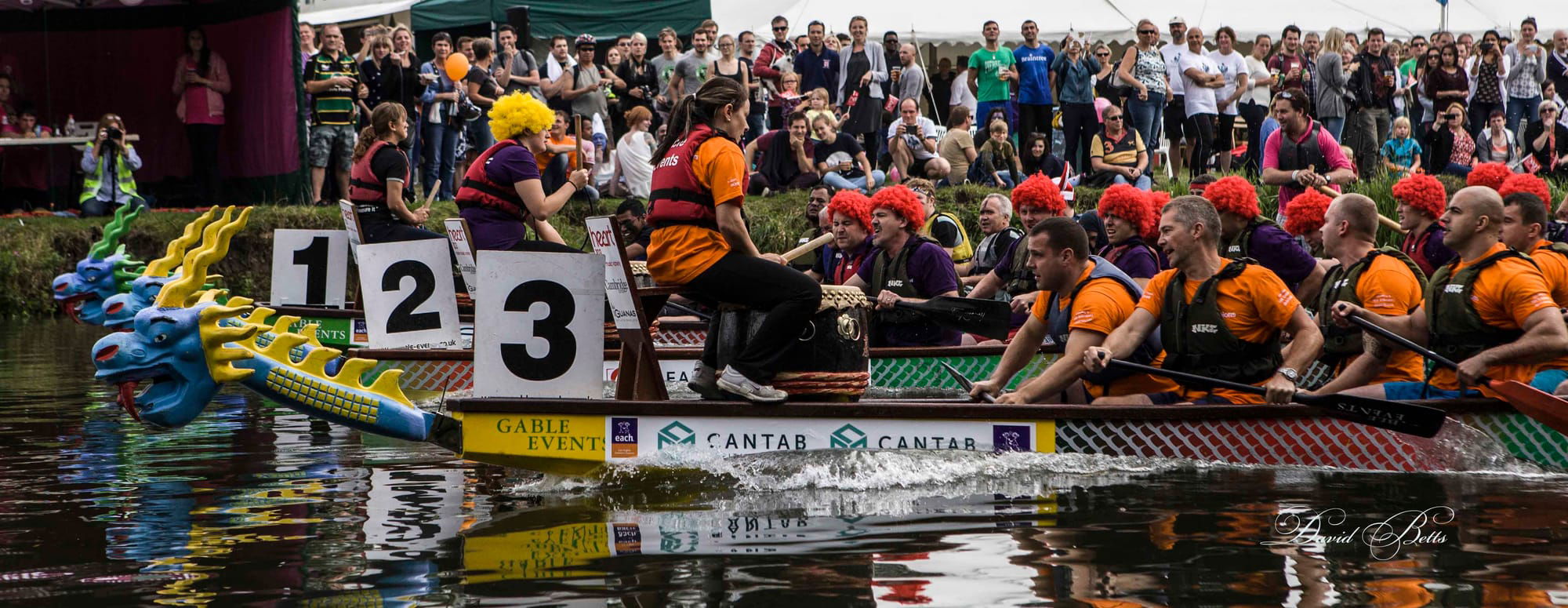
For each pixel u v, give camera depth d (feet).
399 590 20.44
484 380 28.07
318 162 78.79
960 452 28.78
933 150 78.79
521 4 90.53
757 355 28.22
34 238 78.07
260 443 34.32
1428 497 26.40
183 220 80.18
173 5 84.28
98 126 82.89
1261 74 83.56
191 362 28.58
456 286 44.62
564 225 75.61
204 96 81.56
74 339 63.16
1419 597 19.57
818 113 75.61
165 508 26.45
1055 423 29.07
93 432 35.96
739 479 28.14
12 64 83.61
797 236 76.18
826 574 21.01
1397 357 32.19
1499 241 31.27
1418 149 82.12
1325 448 29.55
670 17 93.09
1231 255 38.47
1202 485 27.61
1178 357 30.73
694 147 27.99
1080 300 30.73
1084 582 20.45
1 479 29.58
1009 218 49.93
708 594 19.99
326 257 48.19
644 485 28.19
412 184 74.64
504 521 25.04
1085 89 78.33
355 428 29.17
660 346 44.11
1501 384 28.86
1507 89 85.15
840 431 28.43
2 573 21.59
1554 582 20.26
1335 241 33.55
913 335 43.19
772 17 93.97
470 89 74.02
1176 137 82.43
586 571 21.35
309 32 85.30
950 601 19.53
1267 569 21.15
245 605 19.77
